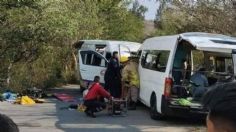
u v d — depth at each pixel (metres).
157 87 13.88
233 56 13.35
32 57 21.64
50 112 15.65
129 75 16.50
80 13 28.86
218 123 1.42
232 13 20.03
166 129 12.71
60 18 19.97
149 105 14.83
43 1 19.20
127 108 16.44
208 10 21.20
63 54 27.72
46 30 19.94
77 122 13.66
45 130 12.21
